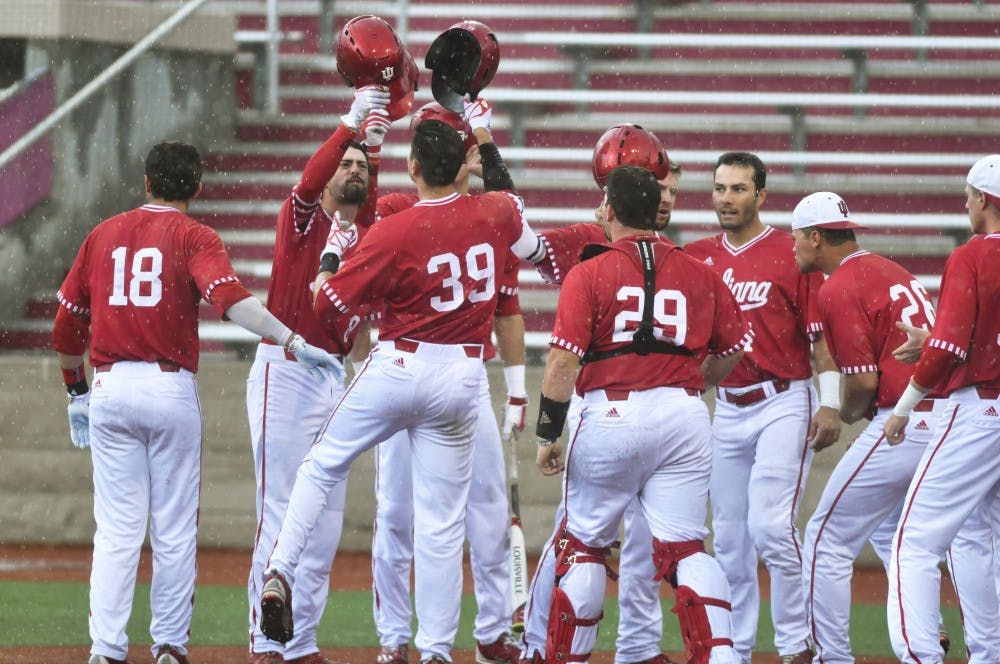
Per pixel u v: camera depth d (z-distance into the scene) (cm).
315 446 1989
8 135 4331
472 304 1955
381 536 2216
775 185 4878
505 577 2264
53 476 3753
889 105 5131
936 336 1870
